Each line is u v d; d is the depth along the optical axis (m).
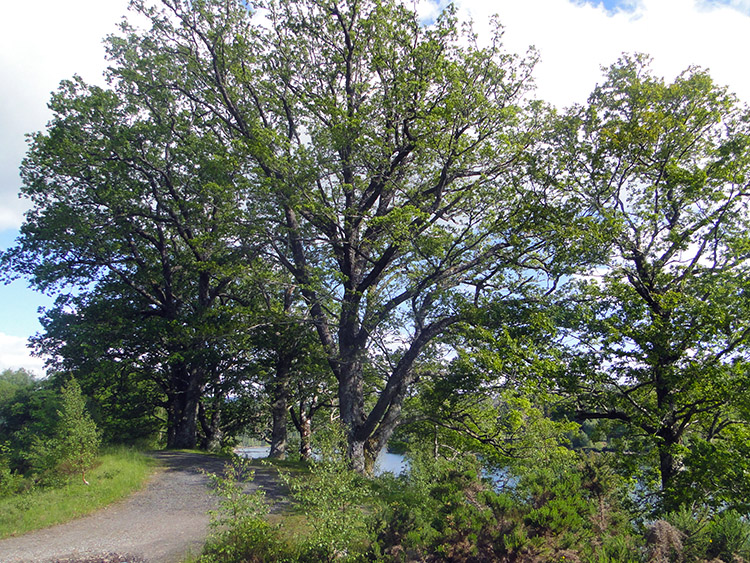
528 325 16.25
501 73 17.88
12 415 25.00
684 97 17.98
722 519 6.78
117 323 26.45
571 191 17.86
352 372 19.23
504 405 18.28
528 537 6.66
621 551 6.28
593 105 18.88
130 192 24.19
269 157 17.62
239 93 22.97
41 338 26.80
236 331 20.16
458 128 17.16
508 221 17.00
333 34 21.52
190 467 18.38
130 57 24.56
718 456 13.42
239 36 21.30
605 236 15.91
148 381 32.09
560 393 17.02
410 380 18.55
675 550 6.23
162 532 10.55
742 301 15.35
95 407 24.55
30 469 16.61
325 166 18.22
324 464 8.88
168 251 29.70
